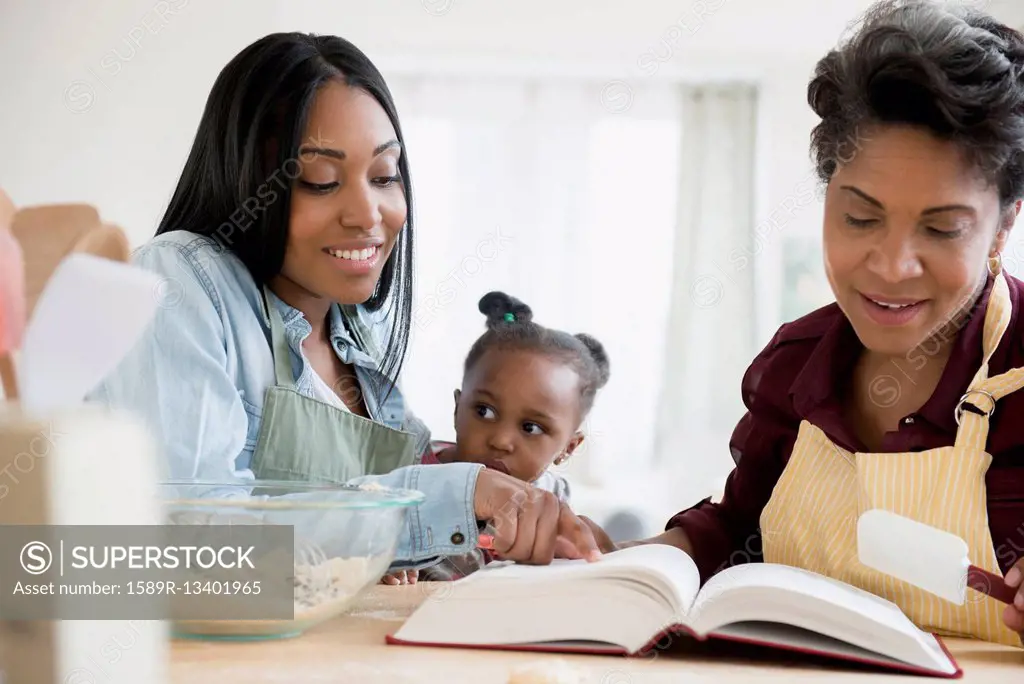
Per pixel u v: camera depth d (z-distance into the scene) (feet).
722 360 13.91
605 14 12.52
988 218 2.94
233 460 3.39
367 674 2.30
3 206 1.88
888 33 2.93
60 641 1.59
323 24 12.75
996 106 2.79
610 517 11.96
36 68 9.67
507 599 2.61
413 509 3.13
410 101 14.10
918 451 3.25
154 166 9.89
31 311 1.84
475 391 4.79
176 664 2.36
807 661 2.54
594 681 2.31
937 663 2.43
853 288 3.08
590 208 14.10
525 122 14.11
